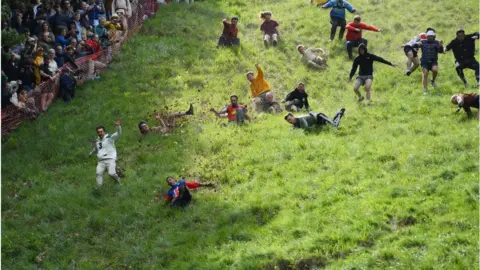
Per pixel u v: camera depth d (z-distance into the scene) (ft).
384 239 58.03
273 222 62.44
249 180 69.21
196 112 82.07
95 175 72.28
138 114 82.58
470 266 53.93
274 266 57.67
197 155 73.77
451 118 74.95
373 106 79.87
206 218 64.64
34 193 70.49
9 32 79.15
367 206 61.57
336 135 74.13
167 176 70.74
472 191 61.00
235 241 61.36
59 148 76.84
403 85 84.74
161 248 62.28
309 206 63.46
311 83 88.69
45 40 87.20
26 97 81.46
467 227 57.57
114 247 63.41
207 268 58.59
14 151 76.74
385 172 66.23
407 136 72.02
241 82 88.99
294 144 72.59
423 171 65.46
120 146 76.07
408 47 86.07
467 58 82.28
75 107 84.43
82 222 66.18
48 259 62.95
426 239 56.90
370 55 79.97
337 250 57.82
